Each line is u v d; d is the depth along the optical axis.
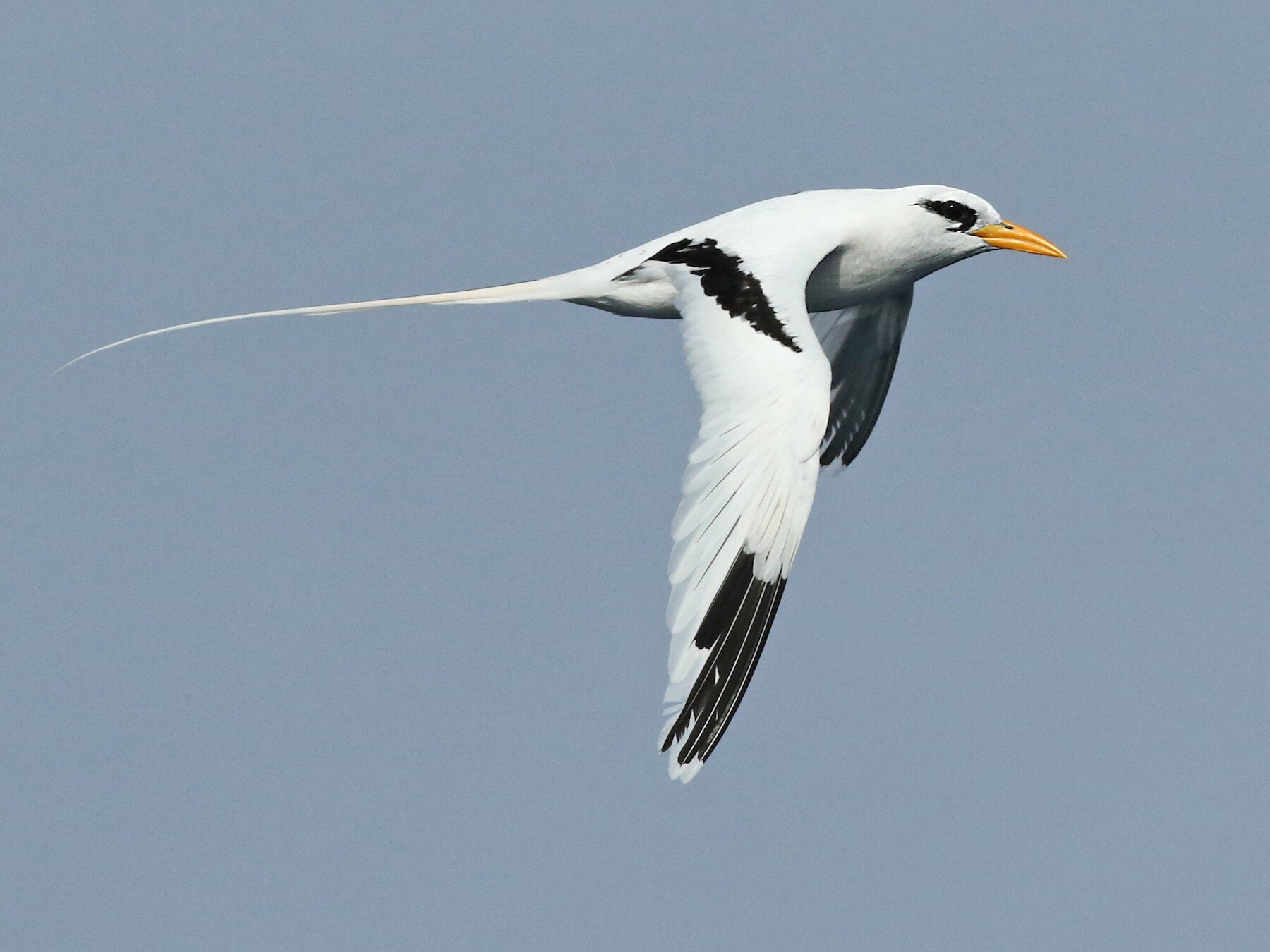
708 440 13.02
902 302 17.67
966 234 16.47
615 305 15.72
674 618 12.48
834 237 15.41
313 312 15.59
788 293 14.19
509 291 15.80
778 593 12.71
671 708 12.36
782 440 12.84
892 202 16.11
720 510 12.73
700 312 14.12
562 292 15.70
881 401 18.48
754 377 13.23
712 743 12.41
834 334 18.11
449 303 15.78
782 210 15.70
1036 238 16.55
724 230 15.36
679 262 15.00
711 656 12.51
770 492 12.72
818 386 13.09
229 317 15.35
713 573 12.60
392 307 15.73
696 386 13.48
